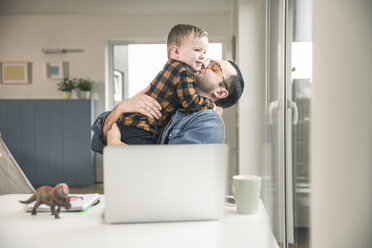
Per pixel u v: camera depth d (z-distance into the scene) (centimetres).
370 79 110
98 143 169
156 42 184
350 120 112
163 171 89
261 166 171
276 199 149
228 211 100
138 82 184
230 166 175
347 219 113
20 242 78
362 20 109
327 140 113
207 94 171
